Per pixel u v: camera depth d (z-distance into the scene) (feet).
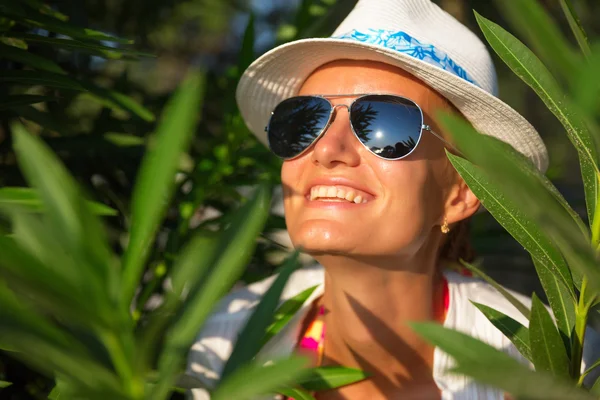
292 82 5.11
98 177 6.53
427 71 4.33
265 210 2.19
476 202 4.70
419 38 4.54
